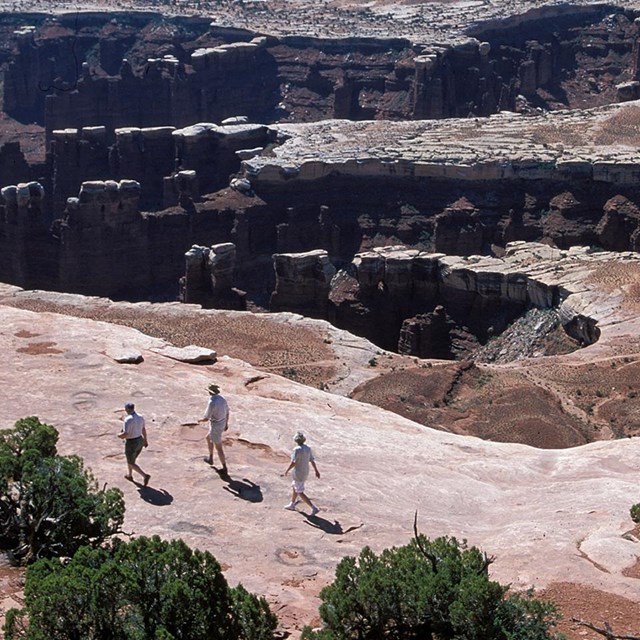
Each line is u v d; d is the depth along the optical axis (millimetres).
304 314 194750
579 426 117125
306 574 56188
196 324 146625
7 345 84562
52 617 43781
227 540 59312
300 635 50000
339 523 62094
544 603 50531
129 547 46312
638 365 132375
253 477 66750
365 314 192250
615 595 53000
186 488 64938
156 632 43281
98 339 87188
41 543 53562
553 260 185250
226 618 45438
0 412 73125
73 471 55469
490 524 64812
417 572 47031
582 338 159125
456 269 183250
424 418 117500
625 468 76000
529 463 76375
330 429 77000
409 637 47125
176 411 75250
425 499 67812
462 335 181625
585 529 60875
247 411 77250
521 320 173125
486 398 122188
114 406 75188
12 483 56250
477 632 45688
